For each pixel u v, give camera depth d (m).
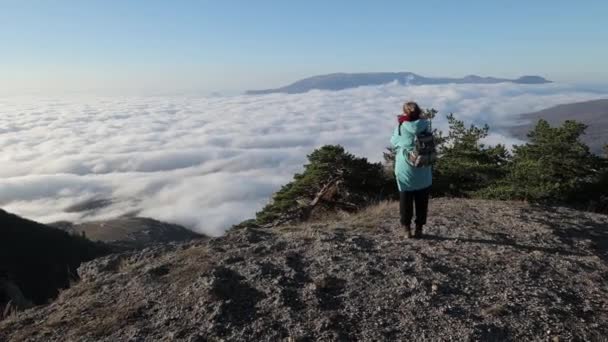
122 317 4.57
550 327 4.21
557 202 10.59
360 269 5.42
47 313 5.04
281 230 7.65
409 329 4.19
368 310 4.52
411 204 6.57
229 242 6.76
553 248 6.32
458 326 4.21
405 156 6.27
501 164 14.34
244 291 4.93
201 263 5.75
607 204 10.91
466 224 7.44
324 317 4.37
